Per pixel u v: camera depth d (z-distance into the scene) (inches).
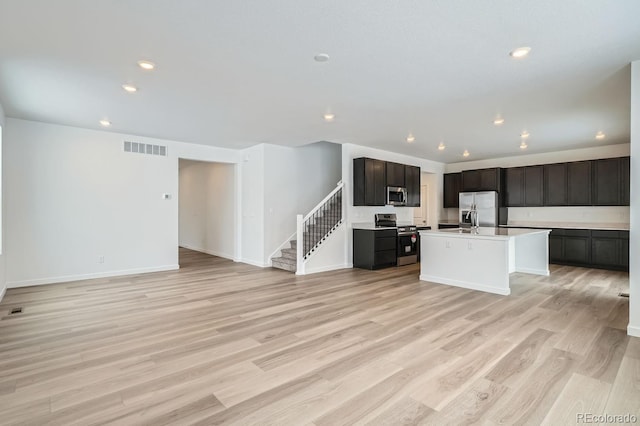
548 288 189.3
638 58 110.7
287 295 175.3
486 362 97.7
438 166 349.7
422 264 214.5
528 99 152.1
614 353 103.2
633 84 113.2
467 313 143.9
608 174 251.0
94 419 71.4
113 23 89.4
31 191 193.8
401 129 209.3
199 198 359.6
